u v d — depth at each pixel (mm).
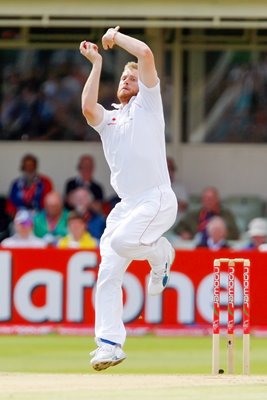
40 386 26766
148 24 58031
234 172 68000
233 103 68125
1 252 51312
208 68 67938
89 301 51281
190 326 51312
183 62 67812
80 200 58281
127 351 46469
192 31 67562
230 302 31422
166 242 29203
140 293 51156
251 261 50594
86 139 68188
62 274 51281
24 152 68000
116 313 28828
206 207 60281
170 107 67812
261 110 68000
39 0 57750
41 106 68125
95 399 23875
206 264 51000
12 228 61781
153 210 28375
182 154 67938
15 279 51344
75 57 68000
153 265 29328
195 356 44750
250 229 57312
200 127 68125
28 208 62000
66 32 67750
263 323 50812
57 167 67938
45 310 51438
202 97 68000
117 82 67125
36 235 57500
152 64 28125
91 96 28734
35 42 67875
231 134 68125
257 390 25750
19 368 40406
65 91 68062
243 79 68000
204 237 55812
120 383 27453
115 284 28859
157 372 39344
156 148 28484
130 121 28453
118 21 58406
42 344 48344
